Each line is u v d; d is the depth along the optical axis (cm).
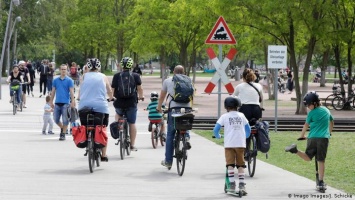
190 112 3175
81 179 2925
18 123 5853
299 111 7419
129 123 3778
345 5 7806
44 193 2541
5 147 4134
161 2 10019
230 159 2608
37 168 3241
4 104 8288
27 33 16475
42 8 16550
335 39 7350
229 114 2634
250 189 2731
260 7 7194
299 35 8994
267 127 3125
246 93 3209
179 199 2469
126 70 3703
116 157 3766
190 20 9162
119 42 16700
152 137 4244
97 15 17188
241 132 2608
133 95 3691
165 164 3244
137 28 10525
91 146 3155
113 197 2484
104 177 3000
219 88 4719
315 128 2686
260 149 3086
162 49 13438
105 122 3272
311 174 3203
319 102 2711
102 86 3247
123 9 16712
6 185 2716
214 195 2570
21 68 7681
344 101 8719
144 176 3058
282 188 2759
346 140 5022
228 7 7294
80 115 3212
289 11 6994
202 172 3209
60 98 4612
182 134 3116
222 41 4559
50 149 4062
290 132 5719
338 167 3488
